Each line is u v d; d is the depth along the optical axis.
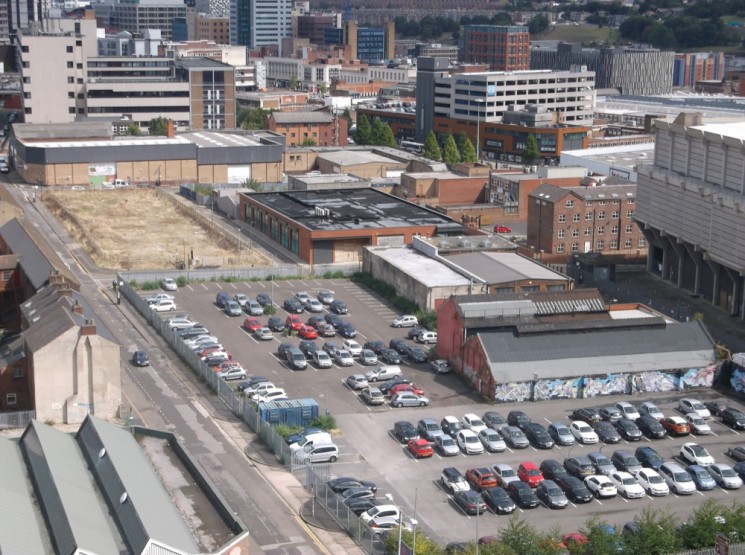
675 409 118.94
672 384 125.38
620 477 98.81
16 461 87.69
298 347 138.50
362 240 181.50
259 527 89.94
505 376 119.88
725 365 127.06
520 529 83.56
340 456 104.88
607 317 132.62
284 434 107.75
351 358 132.00
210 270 173.12
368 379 125.62
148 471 85.00
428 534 89.31
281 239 194.62
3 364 115.81
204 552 73.50
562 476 99.00
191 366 129.75
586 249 194.25
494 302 129.12
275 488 97.62
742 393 124.75
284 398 118.56
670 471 99.94
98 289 165.75
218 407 117.00
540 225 194.62
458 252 169.50
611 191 196.25
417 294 154.12
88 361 111.56
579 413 115.44
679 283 173.62
